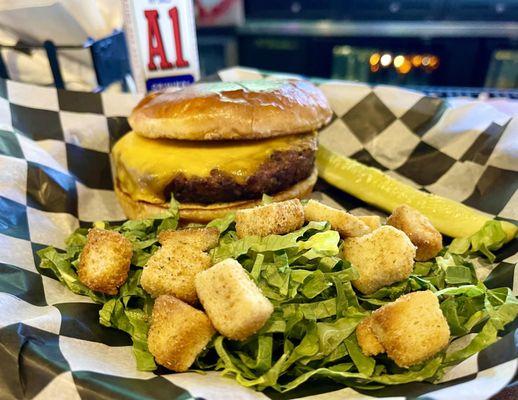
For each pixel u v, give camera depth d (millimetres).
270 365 133
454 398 106
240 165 196
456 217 202
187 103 199
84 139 240
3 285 152
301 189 213
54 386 114
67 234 204
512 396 120
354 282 154
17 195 193
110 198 239
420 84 431
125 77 287
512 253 185
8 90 225
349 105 270
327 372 130
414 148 254
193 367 139
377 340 135
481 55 407
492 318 143
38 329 132
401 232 155
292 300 145
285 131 202
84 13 231
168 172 196
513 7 396
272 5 448
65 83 264
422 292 137
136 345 143
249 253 154
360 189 227
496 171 220
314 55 444
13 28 230
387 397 124
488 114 238
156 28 242
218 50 456
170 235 160
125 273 156
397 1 417
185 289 147
